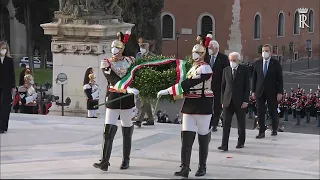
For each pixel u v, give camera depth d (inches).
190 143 459.2
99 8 811.4
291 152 550.9
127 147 486.0
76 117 732.0
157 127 673.0
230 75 556.4
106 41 801.6
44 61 2308.1
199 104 457.7
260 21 2682.1
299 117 1572.3
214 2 2518.5
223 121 558.9
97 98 770.8
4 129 620.7
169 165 499.8
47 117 723.4
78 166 491.5
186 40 2536.9
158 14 1942.7
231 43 2529.5
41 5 2224.4
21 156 523.8
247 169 487.8
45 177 452.4
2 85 611.8
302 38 3019.2
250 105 1526.8
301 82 2326.5
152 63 498.3
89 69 769.6
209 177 461.1
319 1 3139.8
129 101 482.6
